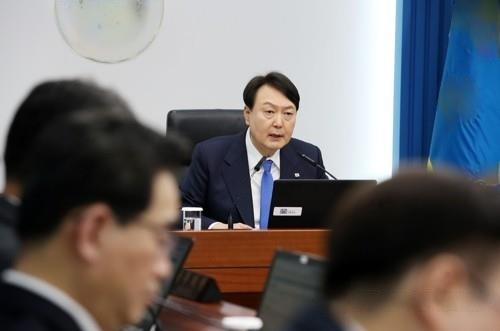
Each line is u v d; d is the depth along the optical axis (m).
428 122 9.49
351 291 1.82
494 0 9.02
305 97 9.66
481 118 8.99
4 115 9.34
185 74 9.48
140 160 2.03
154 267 2.10
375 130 9.77
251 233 5.34
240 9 9.51
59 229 1.99
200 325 4.04
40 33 9.36
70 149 2.00
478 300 1.77
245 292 5.35
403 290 1.78
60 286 2.00
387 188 1.83
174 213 2.13
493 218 1.78
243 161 7.11
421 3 9.38
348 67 9.72
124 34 9.40
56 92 2.92
